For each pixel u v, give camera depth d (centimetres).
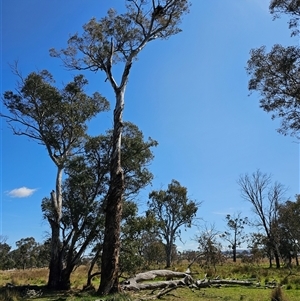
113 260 1183
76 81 1903
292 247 4031
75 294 1359
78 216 1670
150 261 3547
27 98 1833
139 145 1727
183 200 4688
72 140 1898
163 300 1224
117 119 1363
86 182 1645
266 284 1683
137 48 1547
